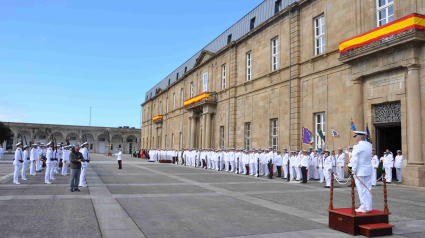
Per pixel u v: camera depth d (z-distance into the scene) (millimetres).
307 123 21938
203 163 31703
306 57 22406
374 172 15867
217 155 28516
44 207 9195
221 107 34750
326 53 20297
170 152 43031
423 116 14688
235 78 32125
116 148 93812
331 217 7406
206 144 36031
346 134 18656
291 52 23594
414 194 12602
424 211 9297
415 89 14812
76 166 12750
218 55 36000
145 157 55719
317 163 18562
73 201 10297
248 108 29609
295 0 24047
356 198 11766
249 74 30438
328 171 15320
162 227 7227
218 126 35250
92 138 91125
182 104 49562
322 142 20469
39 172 22625
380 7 17203
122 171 23859
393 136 17938
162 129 60312
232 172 25703
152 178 18625
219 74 35656
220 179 18984
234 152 26250
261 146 27172
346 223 6984
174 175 21031
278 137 24781
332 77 19938
